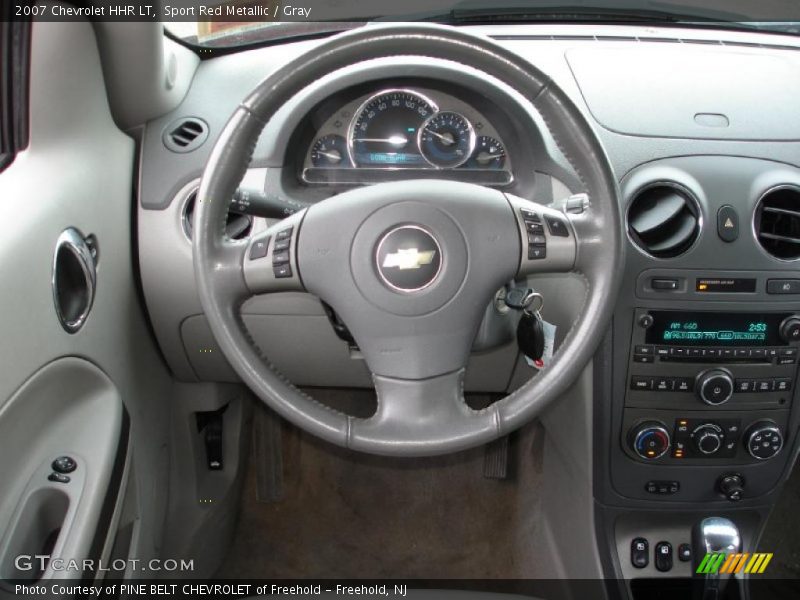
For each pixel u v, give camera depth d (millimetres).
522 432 2074
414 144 1471
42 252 1075
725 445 1422
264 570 1886
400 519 2004
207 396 1714
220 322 1030
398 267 1001
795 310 1342
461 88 1400
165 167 1410
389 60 1376
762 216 1358
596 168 1012
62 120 1196
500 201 1024
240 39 1571
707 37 1636
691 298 1336
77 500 1125
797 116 1435
